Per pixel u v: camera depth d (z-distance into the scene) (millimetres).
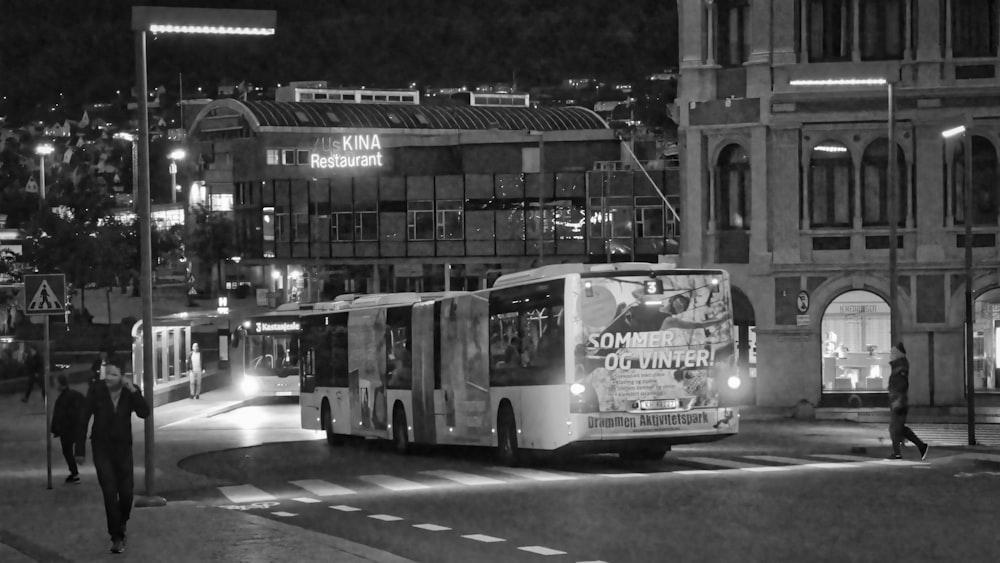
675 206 107875
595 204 109438
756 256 51031
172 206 184000
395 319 38469
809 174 50906
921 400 50062
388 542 18062
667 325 28531
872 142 50438
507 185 118125
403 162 122312
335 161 123562
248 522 20344
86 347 98250
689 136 52469
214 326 117875
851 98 50219
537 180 117375
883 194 50500
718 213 52219
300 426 50094
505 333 31438
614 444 28281
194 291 149500
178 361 66500
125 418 17844
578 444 28094
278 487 27938
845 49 50812
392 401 38531
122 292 151375
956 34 49969
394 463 34281
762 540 16797
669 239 108312
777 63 50938
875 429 42781
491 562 15828
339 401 42531
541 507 21484
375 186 122188
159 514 21750
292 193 126438
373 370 39938
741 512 19703
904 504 20156
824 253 50719
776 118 50781
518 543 17453
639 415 28281
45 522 21500
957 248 49875
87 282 115438
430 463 33906
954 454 30438
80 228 115312
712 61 52375
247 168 135125
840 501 20703
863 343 50688
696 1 52375
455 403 34500
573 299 28234
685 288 28656
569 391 28141
